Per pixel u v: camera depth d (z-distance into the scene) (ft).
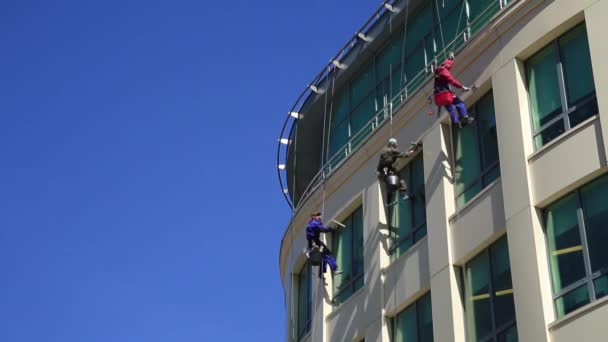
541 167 77.36
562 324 70.23
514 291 74.69
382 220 95.09
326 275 101.81
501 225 79.25
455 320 80.43
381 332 88.94
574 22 79.77
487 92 86.84
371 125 106.42
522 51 82.89
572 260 73.15
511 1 90.12
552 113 79.77
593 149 74.02
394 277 90.43
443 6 101.19
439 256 84.38
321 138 118.32
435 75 85.76
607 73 74.74
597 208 72.95
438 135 89.97
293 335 108.37
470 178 86.22
